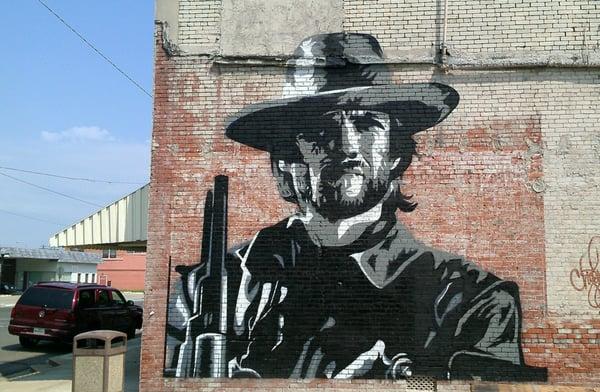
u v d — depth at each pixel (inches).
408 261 319.9
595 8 325.7
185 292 327.0
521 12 328.5
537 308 311.1
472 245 318.0
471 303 314.7
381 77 332.8
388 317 317.1
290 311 321.7
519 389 257.0
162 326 325.4
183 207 332.8
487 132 324.2
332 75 335.3
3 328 814.5
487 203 319.9
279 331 320.8
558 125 321.1
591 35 324.2
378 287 319.6
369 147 328.8
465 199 321.1
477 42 328.8
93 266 2255.2
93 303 631.2
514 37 327.6
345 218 325.4
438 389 310.0
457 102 327.3
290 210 328.2
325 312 320.2
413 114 328.5
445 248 319.3
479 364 310.5
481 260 317.1
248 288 325.1
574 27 325.4
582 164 318.0
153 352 323.9
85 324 608.4
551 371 306.8
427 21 332.8
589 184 316.5
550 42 325.4
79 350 291.9
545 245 314.8
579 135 319.9
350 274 321.4
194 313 325.1
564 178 318.0
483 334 312.0
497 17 329.4
